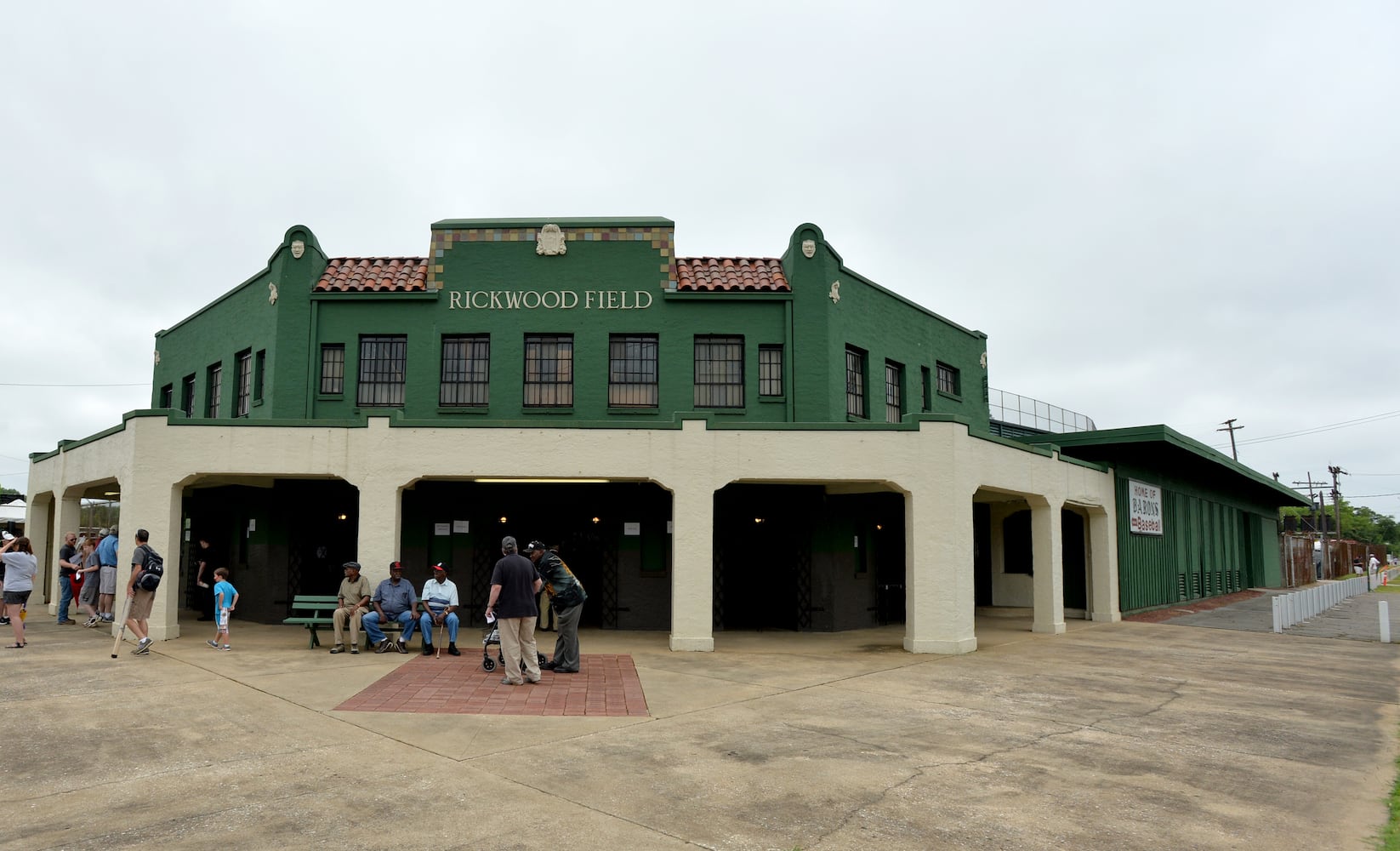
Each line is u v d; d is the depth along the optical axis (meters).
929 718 9.41
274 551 17.45
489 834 5.67
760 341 17.67
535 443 14.38
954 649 14.28
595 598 17.47
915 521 14.44
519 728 8.60
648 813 6.16
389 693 10.12
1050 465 18.05
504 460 14.32
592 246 17.80
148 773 6.89
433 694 10.10
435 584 13.23
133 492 14.18
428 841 5.53
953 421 14.53
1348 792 6.93
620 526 17.27
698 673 11.99
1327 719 9.66
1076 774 7.33
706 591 14.23
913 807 6.38
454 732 8.36
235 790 6.51
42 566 21.09
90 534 28.84
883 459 14.49
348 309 17.64
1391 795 6.86
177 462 14.29
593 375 17.45
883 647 15.10
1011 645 15.68
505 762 7.36
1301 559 45.09
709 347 17.86
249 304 18.89
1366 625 20.23
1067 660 13.84
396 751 7.66
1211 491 29.81
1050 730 8.95
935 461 14.50
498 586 10.86
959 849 5.57
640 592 17.11
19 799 6.25
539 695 10.22
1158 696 10.91
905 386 20.33
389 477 14.23
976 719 9.41
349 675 11.20
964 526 14.68
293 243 17.75
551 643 14.95
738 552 18.03
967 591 14.73
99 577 16.44
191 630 15.83
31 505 21.20
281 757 7.38
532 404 17.45
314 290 17.59
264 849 5.34
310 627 13.51
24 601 13.32
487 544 17.38
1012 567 24.67
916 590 14.37
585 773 7.09
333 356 17.70
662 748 7.92
